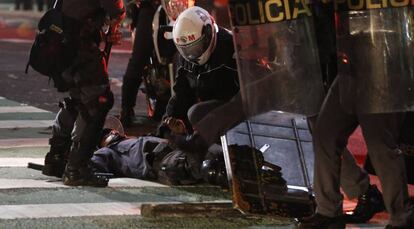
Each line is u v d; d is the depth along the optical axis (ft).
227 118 20.33
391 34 17.49
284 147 21.12
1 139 31.30
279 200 20.30
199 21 22.91
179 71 24.13
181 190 24.30
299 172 20.88
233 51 23.39
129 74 33.65
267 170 20.68
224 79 23.35
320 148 18.53
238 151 20.47
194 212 21.40
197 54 23.03
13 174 25.64
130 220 21.04
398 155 18.33
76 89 23.88
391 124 18.13
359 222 21.50
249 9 18.03
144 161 25.26
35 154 28.81
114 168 25.96
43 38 23.32
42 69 23.53
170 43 30.32
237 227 20.72
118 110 38.86
